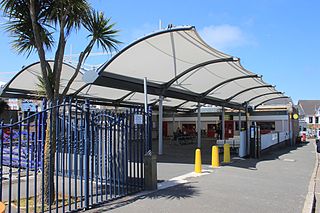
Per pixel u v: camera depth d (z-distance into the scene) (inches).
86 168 269.6
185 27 422.9
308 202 317.4
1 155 220.8
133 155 339.9
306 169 557.0
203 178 426.9
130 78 636.1
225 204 299.9
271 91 991.0
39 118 269.0
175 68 617.0
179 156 705.0
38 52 287.4
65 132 296.7
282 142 1155.9
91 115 283.3
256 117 1476.4
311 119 2874.0
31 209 272.8
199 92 860.6
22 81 713.0
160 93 721.0
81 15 295.4
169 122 1737.2
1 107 1024.9
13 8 281.1
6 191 350.0
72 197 316.5
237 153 780.0
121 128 324.5
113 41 320.2
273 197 335.3
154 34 444.8
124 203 290.0
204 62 589.6
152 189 345.4
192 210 275.6
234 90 907.4
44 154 277.6
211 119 1642.5
